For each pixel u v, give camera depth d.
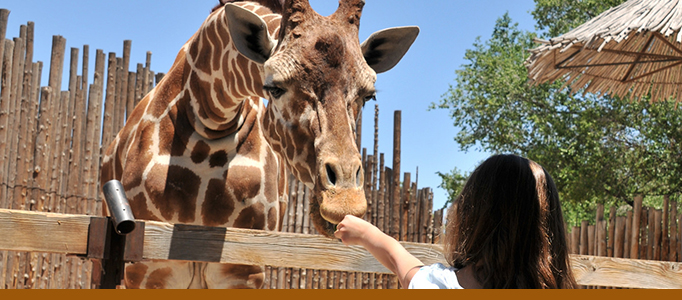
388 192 8.81
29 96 7.26
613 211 8.73
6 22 7.09
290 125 2.62
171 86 3.79
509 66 20.61
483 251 1.72
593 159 17.17
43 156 7.29
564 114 18.91
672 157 16.83
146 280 3.59
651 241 8.56
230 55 3.38
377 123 9.00
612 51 5.82
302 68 2.57
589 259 3.65
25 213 2.34
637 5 5.05
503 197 1.72
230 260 2.84
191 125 3.65
